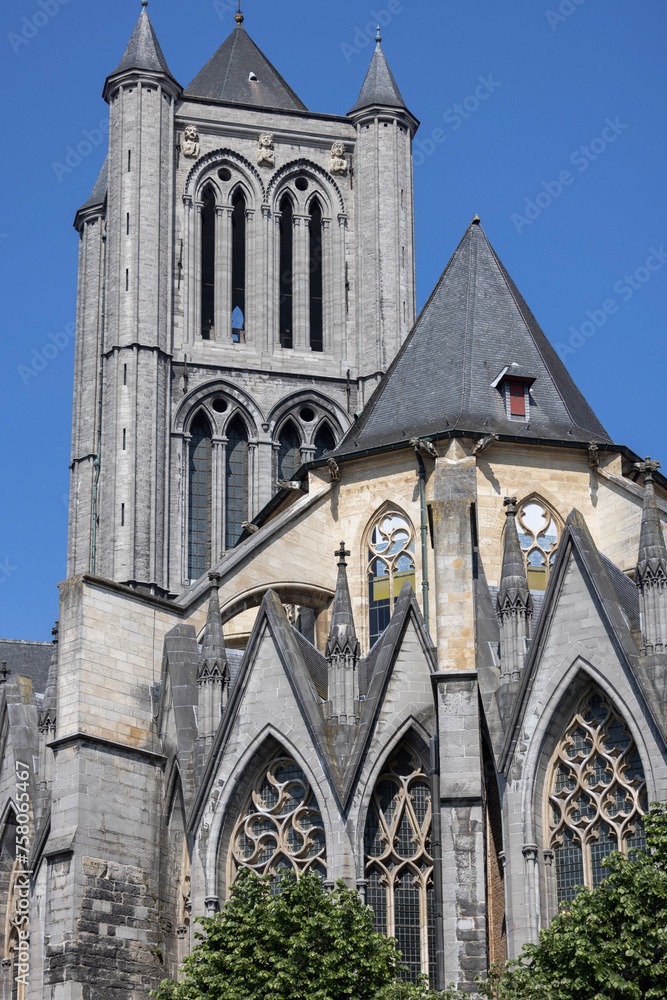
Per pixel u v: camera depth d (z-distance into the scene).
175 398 136.62
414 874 73.69
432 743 73.38
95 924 76.88
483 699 74.19
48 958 76.56
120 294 137.50
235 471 136.88
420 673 75.31
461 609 75.19
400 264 143.38
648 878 62.47
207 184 143.25
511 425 87.25
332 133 146.00
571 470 86.69
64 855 77.38
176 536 133.75
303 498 89.69
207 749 77.19
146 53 143.12
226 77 149.12
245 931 67.38
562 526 86.00
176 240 141.00
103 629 81.69
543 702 72.31
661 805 65.56
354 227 145.12
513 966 67.25
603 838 70.75
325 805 73.56
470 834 71.81
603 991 61.59
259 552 87.38
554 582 73.00
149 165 140.38
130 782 79.94
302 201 144.62
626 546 84.88
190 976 67.94
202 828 75.62
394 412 90.31
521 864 71.00
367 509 88.56
